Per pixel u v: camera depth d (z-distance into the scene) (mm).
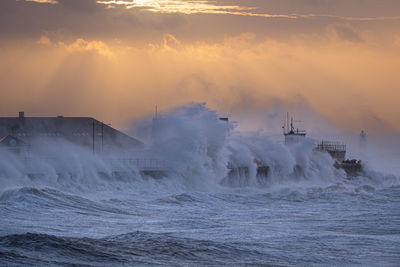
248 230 105062
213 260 79125
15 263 69312
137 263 74625
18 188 136875
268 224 114500
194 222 114000
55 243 79188
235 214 129250
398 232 107375
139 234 92062
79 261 73062
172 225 110188
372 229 110375
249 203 148750
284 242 93750
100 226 105500
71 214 116062
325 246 91688
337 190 182500
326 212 133750
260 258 81750
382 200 159000
